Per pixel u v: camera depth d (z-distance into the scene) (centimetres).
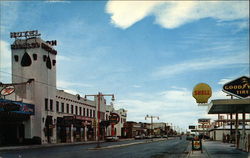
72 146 4456
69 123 5631
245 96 2570
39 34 5244
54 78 5528
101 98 8062
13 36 5291
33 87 5069
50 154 2739
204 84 2811
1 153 2862
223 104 2614
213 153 2678
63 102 5847
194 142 2753
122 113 10569
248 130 6475
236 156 2331
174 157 2417
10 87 4228
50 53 5450
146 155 2648
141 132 13288
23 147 3872
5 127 4697
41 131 4966
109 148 3853
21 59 5188
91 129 7300
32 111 4850
